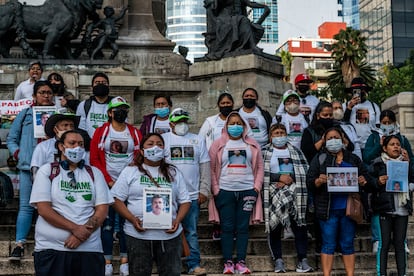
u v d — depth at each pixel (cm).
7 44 1723
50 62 1697
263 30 1900
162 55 2048
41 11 1698
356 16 14350
